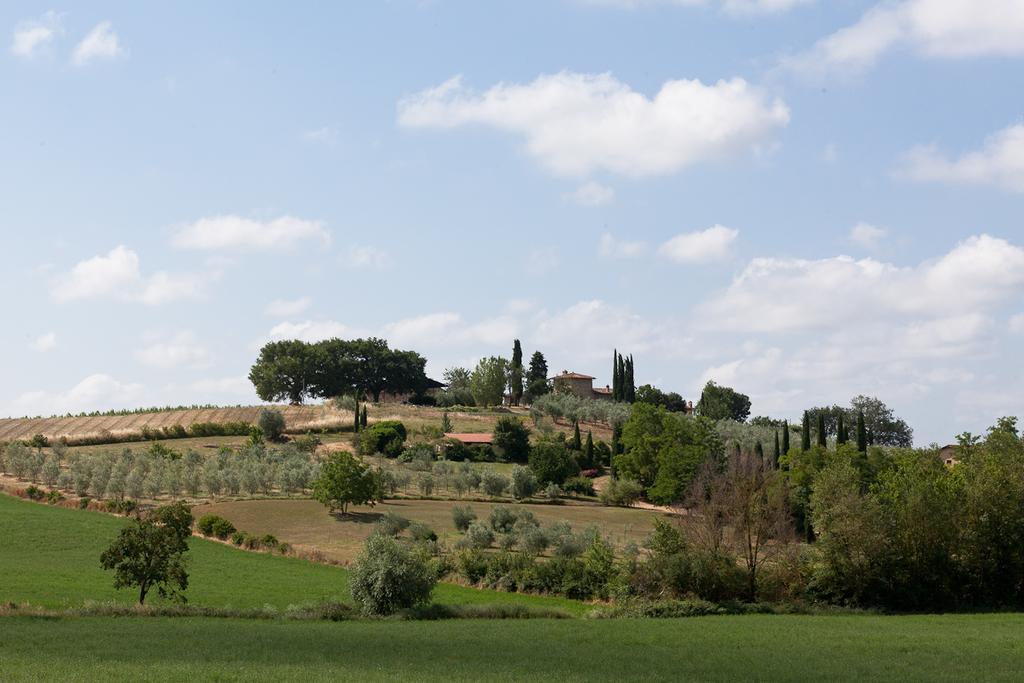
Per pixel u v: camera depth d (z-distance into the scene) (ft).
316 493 381.60
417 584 215.10
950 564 241.76
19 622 184.44
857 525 238.89
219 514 367.86
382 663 149.69
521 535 312.71
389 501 416.05
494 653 161.99
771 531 241.35
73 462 444.14
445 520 373.81
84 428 582.76
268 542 311.27
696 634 187.52
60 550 285.43
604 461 565.94
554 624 201.98
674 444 467.52
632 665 153.48
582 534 317.22
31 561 267.18
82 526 319.27
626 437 502.79
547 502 440.45
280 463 457.68
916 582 240.12
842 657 162.91
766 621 210.18
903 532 244.63
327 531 346.33
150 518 215.10
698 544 242.78
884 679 143.74
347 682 131.64
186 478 412.77
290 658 151.94
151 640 165.99
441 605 216.95
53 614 193.57
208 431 581.12
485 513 389.80
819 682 141.49
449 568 276.21
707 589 235.40
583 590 249.75
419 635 180.96
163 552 209.05
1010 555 244.42
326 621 203.62
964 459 277.85
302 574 270.46
